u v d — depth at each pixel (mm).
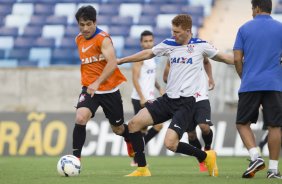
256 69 25609
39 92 60375
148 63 41688
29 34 71375
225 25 71562
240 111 26109
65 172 27172
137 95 41406
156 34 71188
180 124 26531
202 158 27500
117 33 71125
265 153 50781
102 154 52281
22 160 45375
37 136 53250
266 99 25812
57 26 72062
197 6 73500
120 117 30109
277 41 25656
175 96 26844
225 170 33938
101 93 28766
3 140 53469
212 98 57406
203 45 26922
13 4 74375
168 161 44719
